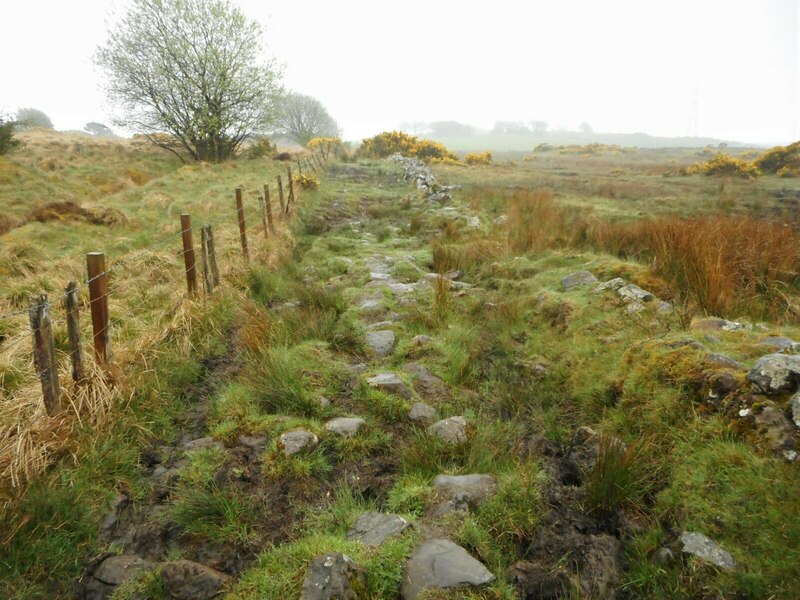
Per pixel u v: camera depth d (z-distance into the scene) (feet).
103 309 13.29
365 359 16.12
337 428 12.00
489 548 8.40
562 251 25.67
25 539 8.61
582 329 16.06
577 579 7.73
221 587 8.04
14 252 24.44
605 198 53.88
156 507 10.00
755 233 22.38
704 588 7.15
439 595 7.30
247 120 80.48
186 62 73.97
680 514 8.51
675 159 138.62
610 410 11.96
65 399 11.96
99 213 33.12
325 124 179.22
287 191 48.78
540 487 9.72
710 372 10.78
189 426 12.76
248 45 75.56
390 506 9.65
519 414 13.06
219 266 24.34
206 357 16.40
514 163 112.98
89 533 9.13
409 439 11.96
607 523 8.94
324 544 8.32
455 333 17.38
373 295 21.54
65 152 69.97
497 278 23.86
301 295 21.02
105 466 10.52
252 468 10.93
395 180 70.08
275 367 14.01
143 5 70.85
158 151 87.15
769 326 13.93
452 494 9.53
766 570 7.09
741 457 8.81
